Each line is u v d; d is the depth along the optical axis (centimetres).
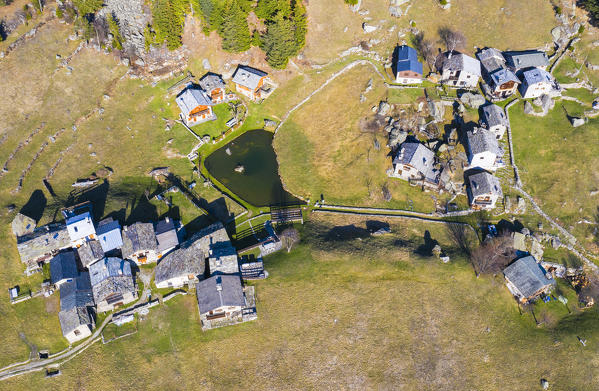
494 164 8681
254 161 8925
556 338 6925
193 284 6856
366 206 8344
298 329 6619
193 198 8125
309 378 6231
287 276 7125
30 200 7594
